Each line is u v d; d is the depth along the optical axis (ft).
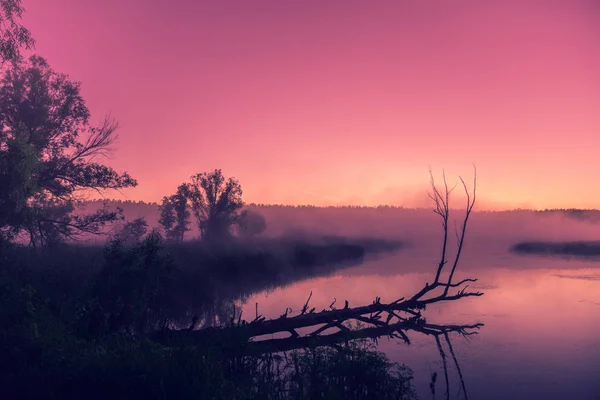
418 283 110.52
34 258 69.56
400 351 52.31
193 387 29.76
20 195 56.18
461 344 54.90
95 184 87.66
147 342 36.19
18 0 54.70
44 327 35.78
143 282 46.96
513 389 38.60
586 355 49.16
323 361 40.57
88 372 30.35
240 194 170.40
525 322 66.69
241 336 48.57
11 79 82.84
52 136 86.99
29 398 28.30
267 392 33.09
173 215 186.70
